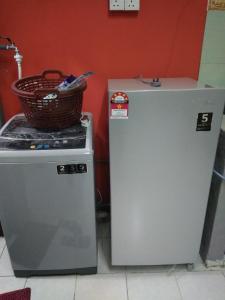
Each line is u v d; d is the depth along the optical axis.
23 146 1.20
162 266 1.61
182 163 1.25
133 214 1.39
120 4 1.39
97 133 1.76
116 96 1.10
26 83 1.38
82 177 1.23
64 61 1.55
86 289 1.47
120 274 1.56
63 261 1.48
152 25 1.47
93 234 1.40
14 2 1.40
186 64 1.58
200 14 1.45
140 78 1.48
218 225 1.49
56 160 1.18
